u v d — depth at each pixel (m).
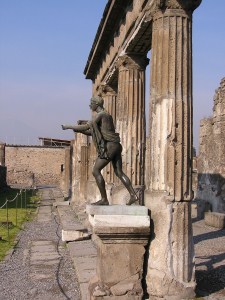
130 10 12.70
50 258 13.53
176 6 8.75
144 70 13.60
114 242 8.25
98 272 8.49
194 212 23.41
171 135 8.51
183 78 8.67
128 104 13.39
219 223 18.25
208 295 8.27
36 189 50.69
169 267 8.23
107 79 17.55
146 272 8.42
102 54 19.25
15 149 64.31
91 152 22.58
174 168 8.44
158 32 8.93
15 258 13.60
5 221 21.23
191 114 8.73
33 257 13.70
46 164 64.75
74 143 31.89
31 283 10.77
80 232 15.96
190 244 8.42
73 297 9.59
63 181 50.22
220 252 12.84
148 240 8.42
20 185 61.88
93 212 8.32
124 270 8.27
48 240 16.80
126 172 13.22
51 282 10.84
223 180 21.42
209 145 23.09
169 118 8.55
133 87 13.42
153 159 8.81
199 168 24.41
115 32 15.48
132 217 8.27
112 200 13.88
